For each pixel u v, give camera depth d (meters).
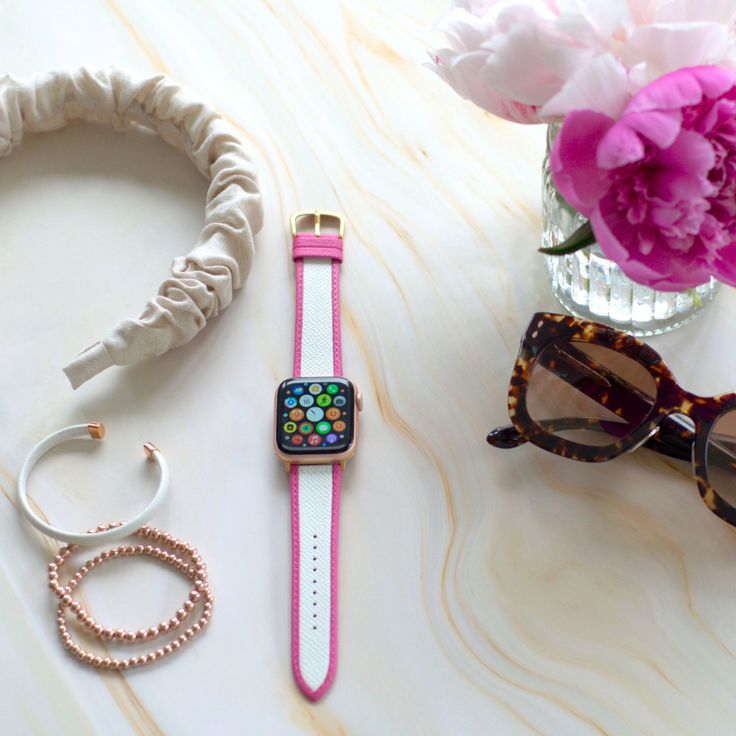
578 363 0.59
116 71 0.69
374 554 0.59
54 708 0.56
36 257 0.67
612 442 0.59
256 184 0.66
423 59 0.73
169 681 0.56
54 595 0.58
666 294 0.61
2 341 0.64
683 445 0.60
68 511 0.60
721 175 0.51
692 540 0.59
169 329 0.62
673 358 0.63
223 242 0.64
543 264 0.66
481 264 0.66
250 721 0.56
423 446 0.61
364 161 0.70
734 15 0.53
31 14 0.74
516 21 0.52
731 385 0.62
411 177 0.69
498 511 0.60
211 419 0.62
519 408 0.59
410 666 0.57
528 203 0.68
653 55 0.51
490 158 0.70
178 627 0.58
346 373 0.63
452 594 0.58
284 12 0.75
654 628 0.57
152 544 0.60
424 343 0.64
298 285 0.65
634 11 0.52
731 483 0.58
